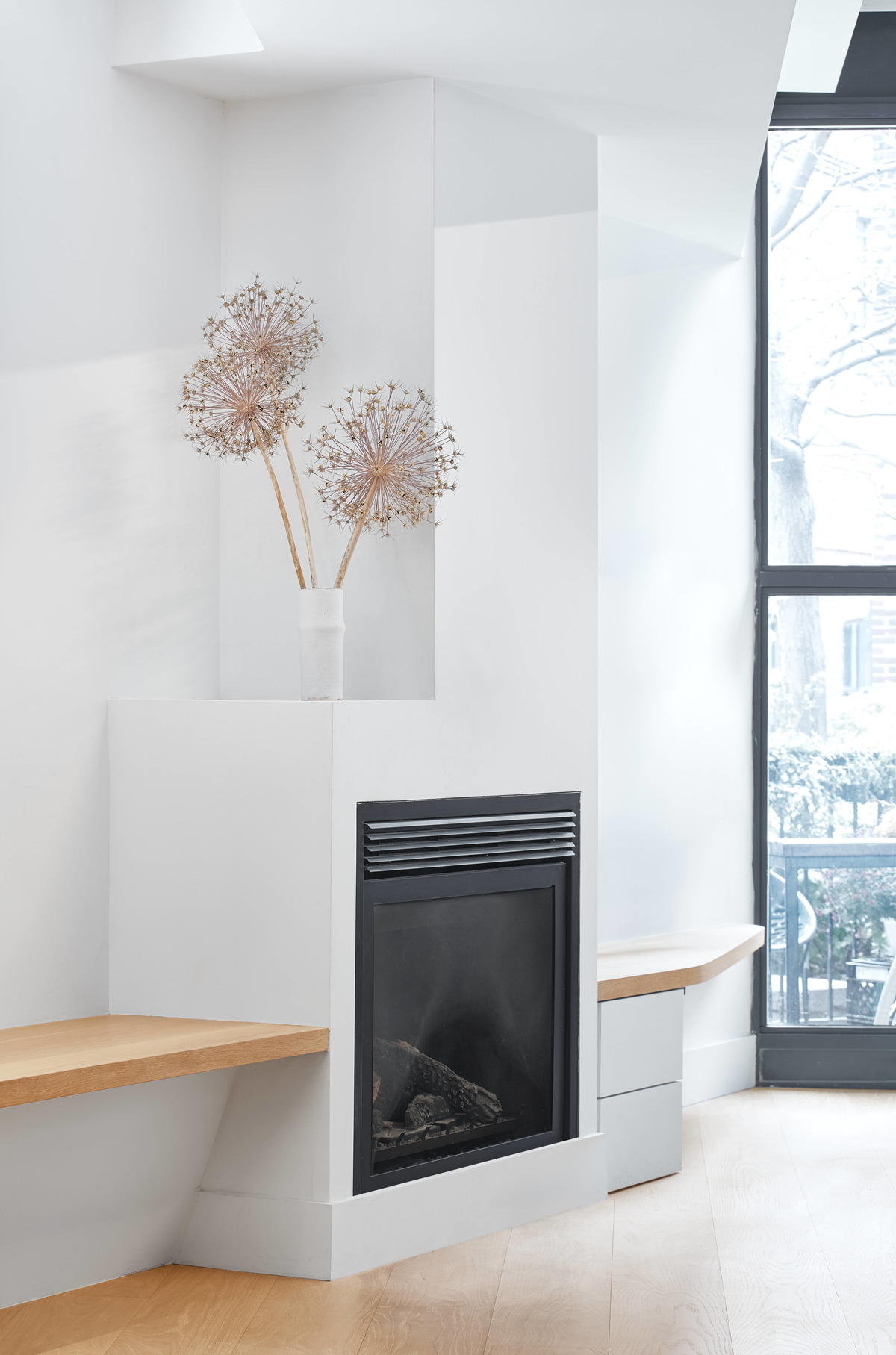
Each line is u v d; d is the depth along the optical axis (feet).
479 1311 8.06
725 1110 13.20
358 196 9.75
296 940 8.68
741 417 14.34
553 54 9.22
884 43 14.34
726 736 14.10
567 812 10.16
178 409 9.72
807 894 14.37
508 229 10.00
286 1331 7.73
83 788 9.05
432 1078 9.38
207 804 8.91
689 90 9.82
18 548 8.75
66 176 9.05
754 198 13.76
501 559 9.84
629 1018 10.74
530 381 10.07
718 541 14.06
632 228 13.14
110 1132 8.17
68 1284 8.36
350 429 9.27
